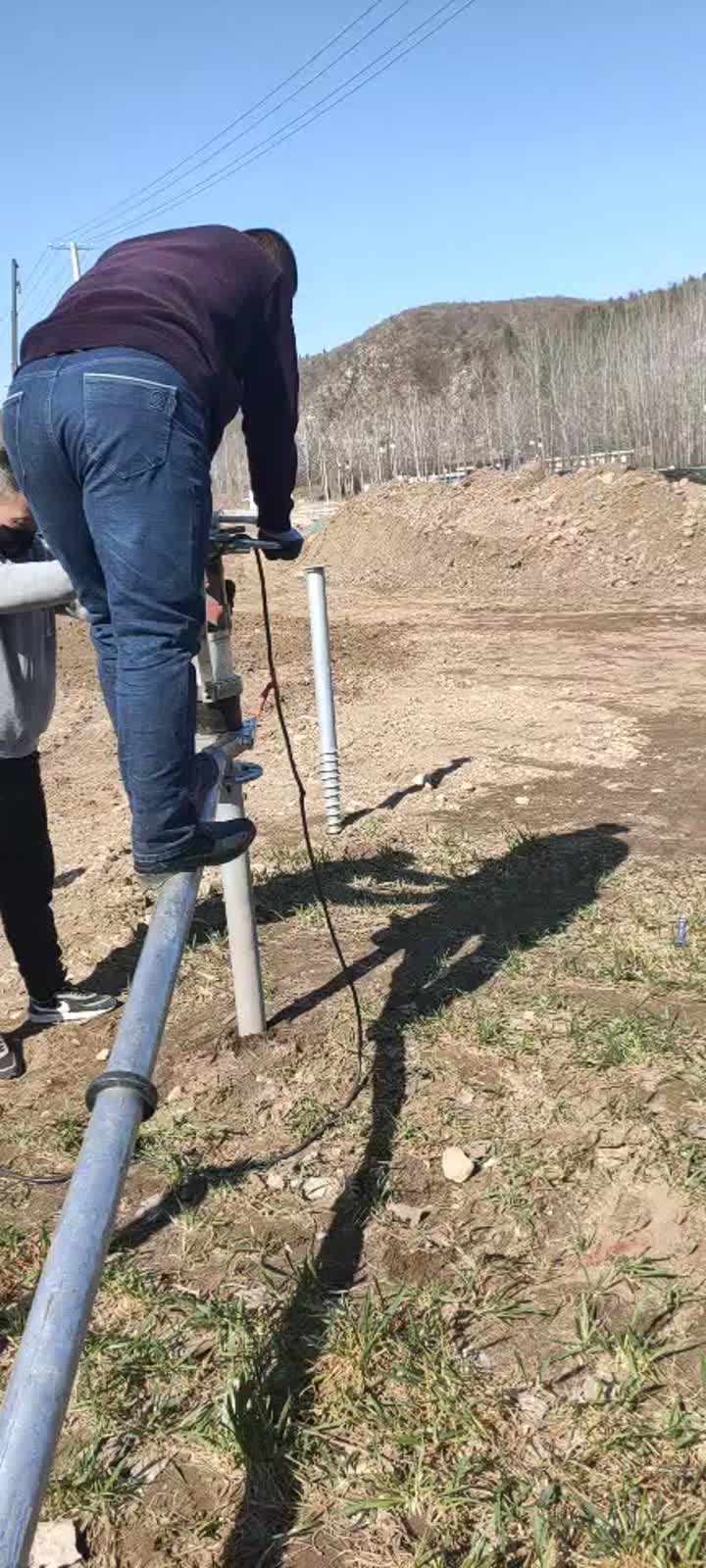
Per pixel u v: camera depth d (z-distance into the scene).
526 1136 3.44
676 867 5.63
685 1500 2.24
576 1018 4.10
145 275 2.63
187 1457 2.40
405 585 21.52
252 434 3.11
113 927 5.14
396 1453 2.38
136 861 2.59
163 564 2.46
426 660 13.00
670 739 8.40
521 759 7.96
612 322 55.78
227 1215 3.16
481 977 4.50
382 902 5.33
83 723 10.23
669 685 10.67
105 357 2.44
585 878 5.53
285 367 2.98
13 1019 4.47
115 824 6.99
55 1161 3.49
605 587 19.45
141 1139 3.53
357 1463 2.36
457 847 6.03
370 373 158.00
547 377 53.25
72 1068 4.07
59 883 5.87
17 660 3.94
